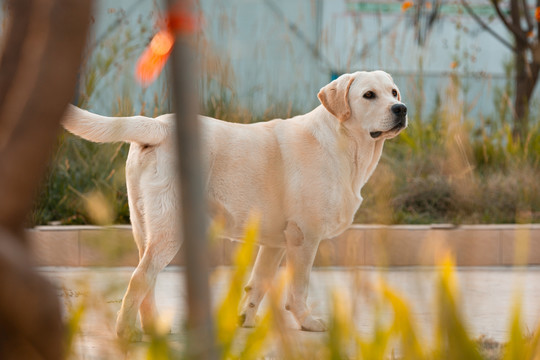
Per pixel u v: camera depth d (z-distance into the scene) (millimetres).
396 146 11461
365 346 1993
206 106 9648
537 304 6242
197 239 1140
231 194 5543
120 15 11125
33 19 1056
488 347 3770
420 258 2023
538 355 2012
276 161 5633
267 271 5684
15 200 1074
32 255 1112
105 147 9797
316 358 1909
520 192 10141
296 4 13016
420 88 12117
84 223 9156
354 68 12406
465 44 16844
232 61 10891
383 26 15359
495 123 12898
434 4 12961
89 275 1766
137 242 5449
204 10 11250
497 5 13844
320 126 5758
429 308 1959
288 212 5641
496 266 9086
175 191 5293
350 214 5820
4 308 1080
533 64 13578
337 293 2006
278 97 11000
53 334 1122
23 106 1055
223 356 1874
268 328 2064
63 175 9391
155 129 5270
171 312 1989
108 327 1796
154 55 1516
